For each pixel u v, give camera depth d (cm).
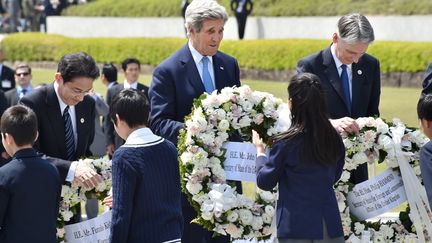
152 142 502
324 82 640
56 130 600
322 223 505
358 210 629
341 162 528
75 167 590
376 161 644
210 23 610
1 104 828
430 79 704
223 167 599
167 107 621
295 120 512
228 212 585
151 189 491
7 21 3734
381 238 626
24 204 495
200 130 588
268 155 519
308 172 507
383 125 620
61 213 598
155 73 632
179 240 503
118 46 2541
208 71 635
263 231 595
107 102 1043
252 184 971
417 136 625
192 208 618
